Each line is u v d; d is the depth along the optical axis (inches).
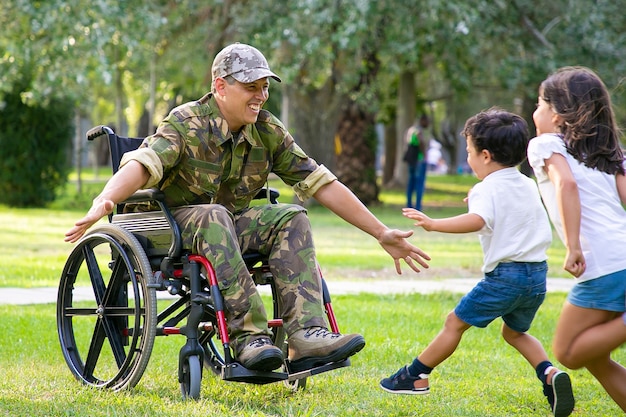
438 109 2324.1
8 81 985.5
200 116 245.4
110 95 1915.6
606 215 214.7
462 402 246.4
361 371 285.3
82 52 881.5
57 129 1106.7
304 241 242.8
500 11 1029.8
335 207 256.5
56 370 275.7
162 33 1085.8
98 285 260.2
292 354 237.0
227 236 233.3
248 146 251.6
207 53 1123.3
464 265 603.5
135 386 245.9
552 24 1016.2
